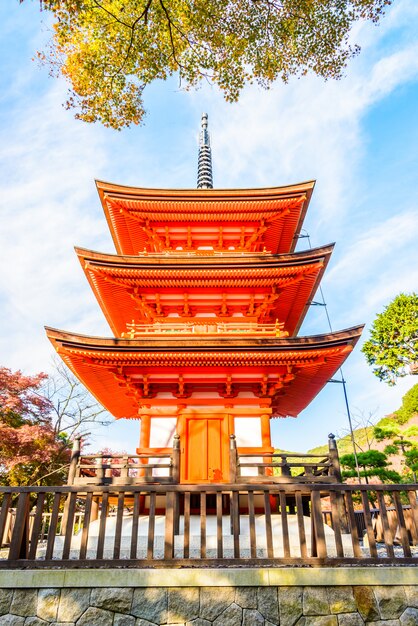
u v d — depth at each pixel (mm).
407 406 41781
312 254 15219
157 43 9719
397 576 7184
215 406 14102
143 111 10852
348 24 9805
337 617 6910
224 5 9312
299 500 7906
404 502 27219
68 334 13000
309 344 13148
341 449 46156
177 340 13242
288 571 7152
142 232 19234
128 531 11508
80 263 15648
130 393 15242
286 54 10336
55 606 6906
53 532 7453
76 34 9438
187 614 6871
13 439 25344
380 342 32688
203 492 7855
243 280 15805
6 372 27875
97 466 10641
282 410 21141
